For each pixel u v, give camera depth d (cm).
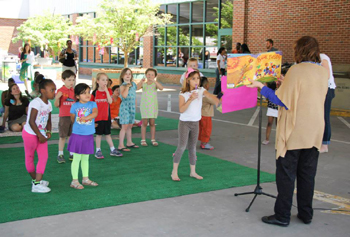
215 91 1576
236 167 661
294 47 437
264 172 633
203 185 561
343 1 1399
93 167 647
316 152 429
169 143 837
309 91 412
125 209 464
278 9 1579
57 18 2659
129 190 532
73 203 478
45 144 520
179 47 2225
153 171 629
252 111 1327
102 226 416
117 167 649
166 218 441
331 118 1182
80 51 3030
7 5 3400
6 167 632
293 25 1542
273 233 411
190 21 2136
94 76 1867
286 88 414
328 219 451
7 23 3428
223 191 538
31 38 2500
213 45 2038
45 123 517
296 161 425
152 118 800
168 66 2300
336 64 1398
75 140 530
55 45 2536
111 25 1706
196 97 551
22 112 904
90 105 537
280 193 428
